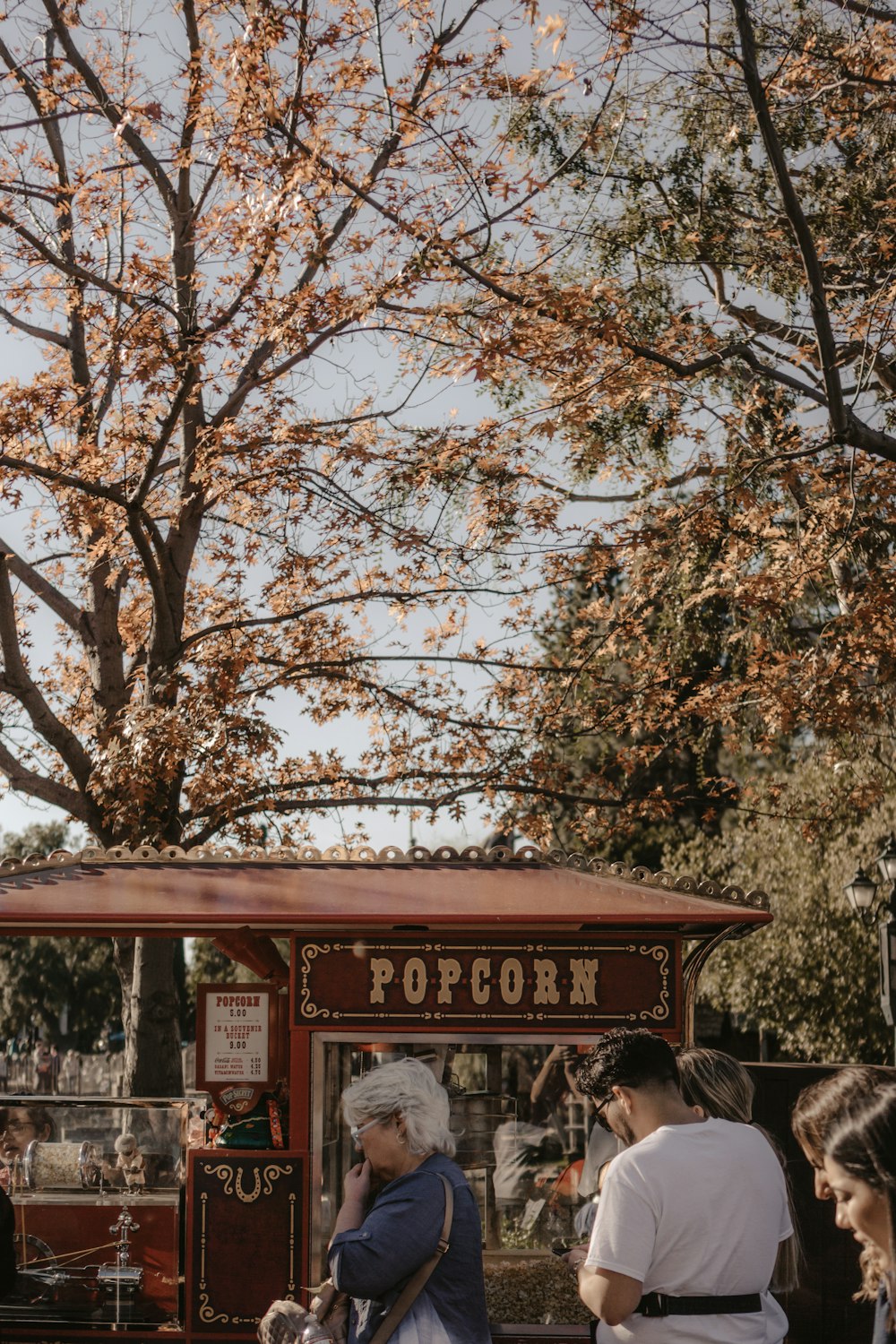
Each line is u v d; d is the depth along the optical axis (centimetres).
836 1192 238
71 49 1159
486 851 606
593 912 488
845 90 1052
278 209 955
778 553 1075
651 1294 300
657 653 1281
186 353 1052
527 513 1127
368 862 606
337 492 1190
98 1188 527
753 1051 2692
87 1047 4275
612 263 1146
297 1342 346
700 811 2048
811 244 849
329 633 1383
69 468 1177
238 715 1127
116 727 1116
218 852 601
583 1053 517
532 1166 512
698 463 1170
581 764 1597
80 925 522
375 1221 311
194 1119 564
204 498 1248
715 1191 300
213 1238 507
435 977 517
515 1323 498
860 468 1091
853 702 1033
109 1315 513
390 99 909
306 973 520
